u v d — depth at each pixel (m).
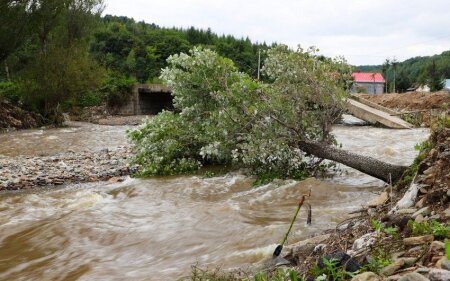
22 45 38.06
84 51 40.25
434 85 71.44
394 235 4.75
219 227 7.65
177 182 11.80
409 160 13.86
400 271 3.81
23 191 12.33
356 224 6.11
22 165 15.79
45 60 36.16
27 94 35.84
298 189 9.80
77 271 6.29
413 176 7.04
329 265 4.04
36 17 36.03
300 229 6.93
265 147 11.02
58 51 36.78
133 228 7.93
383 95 40.66
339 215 7.53
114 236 7.61
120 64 84.25
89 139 25.09
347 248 5.08
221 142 11.80
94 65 39.28
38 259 6.87
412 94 36.47
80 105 49.44
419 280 3.25
